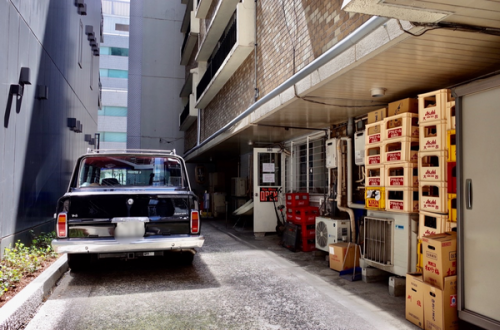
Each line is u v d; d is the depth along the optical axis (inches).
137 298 186.9
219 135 452.8
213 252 313.3
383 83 201.2
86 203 212.1
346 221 268.4
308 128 343.0
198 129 681.0
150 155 251.3
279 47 292.2
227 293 196.1
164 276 231.5
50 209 334.6
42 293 180.7
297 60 257.4
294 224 326.0
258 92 342.3
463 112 141.0
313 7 235.0
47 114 317.7
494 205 127.3
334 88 210.8
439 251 141.6
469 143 137.9
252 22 359.6
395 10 117.3
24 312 153.3
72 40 414.9
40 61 294.7
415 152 189.3
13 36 233.8
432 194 181.5
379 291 201.5
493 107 128.7
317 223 292.0
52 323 152.9
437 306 140.8
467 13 119.8
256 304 178.9
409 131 189.5
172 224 220.1
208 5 586.2
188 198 225.0
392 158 197.3
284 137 406.3
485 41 142.6
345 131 308.3
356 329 149.7
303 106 253.8
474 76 188.2
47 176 321.7
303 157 396.5
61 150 372.5
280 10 292.0
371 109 261.3
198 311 168.6
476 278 133.4
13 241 238.2
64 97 380.2
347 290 203.3
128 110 930.1
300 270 248.8
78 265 235.8
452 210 156.3
